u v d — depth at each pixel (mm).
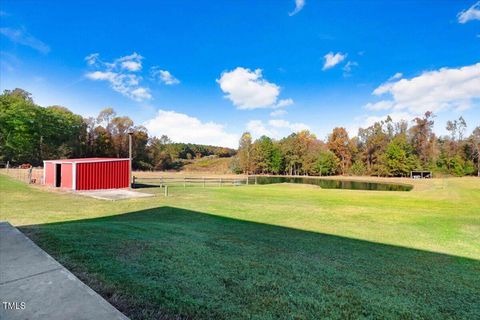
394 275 4277
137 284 3229
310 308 3033
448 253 5762
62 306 2414
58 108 51188
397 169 52344
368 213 10906
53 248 4227
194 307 2836
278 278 3814
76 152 49219
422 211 11648
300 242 6117
